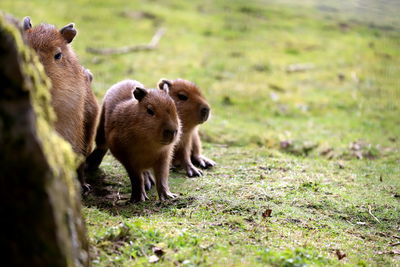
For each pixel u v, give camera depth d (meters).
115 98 10.91
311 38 28.19
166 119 9.55
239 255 6.50
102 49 22.92
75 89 8.25
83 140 9.85
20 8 25.95
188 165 11.73
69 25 8.47
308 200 9.77
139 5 30.56
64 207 4.54
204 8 32.50
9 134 4.05
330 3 35.78
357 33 29.86
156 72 21.02
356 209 9.55
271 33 28.45
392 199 10.25
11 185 4.07
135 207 9.22
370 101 19.53
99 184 10.90
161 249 6.55
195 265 6.09
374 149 14.09
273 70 22.75
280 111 18.17
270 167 12.16
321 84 21.48
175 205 9.30
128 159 9.91
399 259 7.34
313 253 6.99
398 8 31.75
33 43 7.76
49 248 4.18
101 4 29.59
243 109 18.09
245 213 8.79
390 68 23.86
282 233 7.84
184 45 25.11
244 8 33.12
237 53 24.61
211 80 20.78
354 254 7.34
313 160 13.13
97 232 6.84
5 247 4.08
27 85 4.19
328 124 16.86
